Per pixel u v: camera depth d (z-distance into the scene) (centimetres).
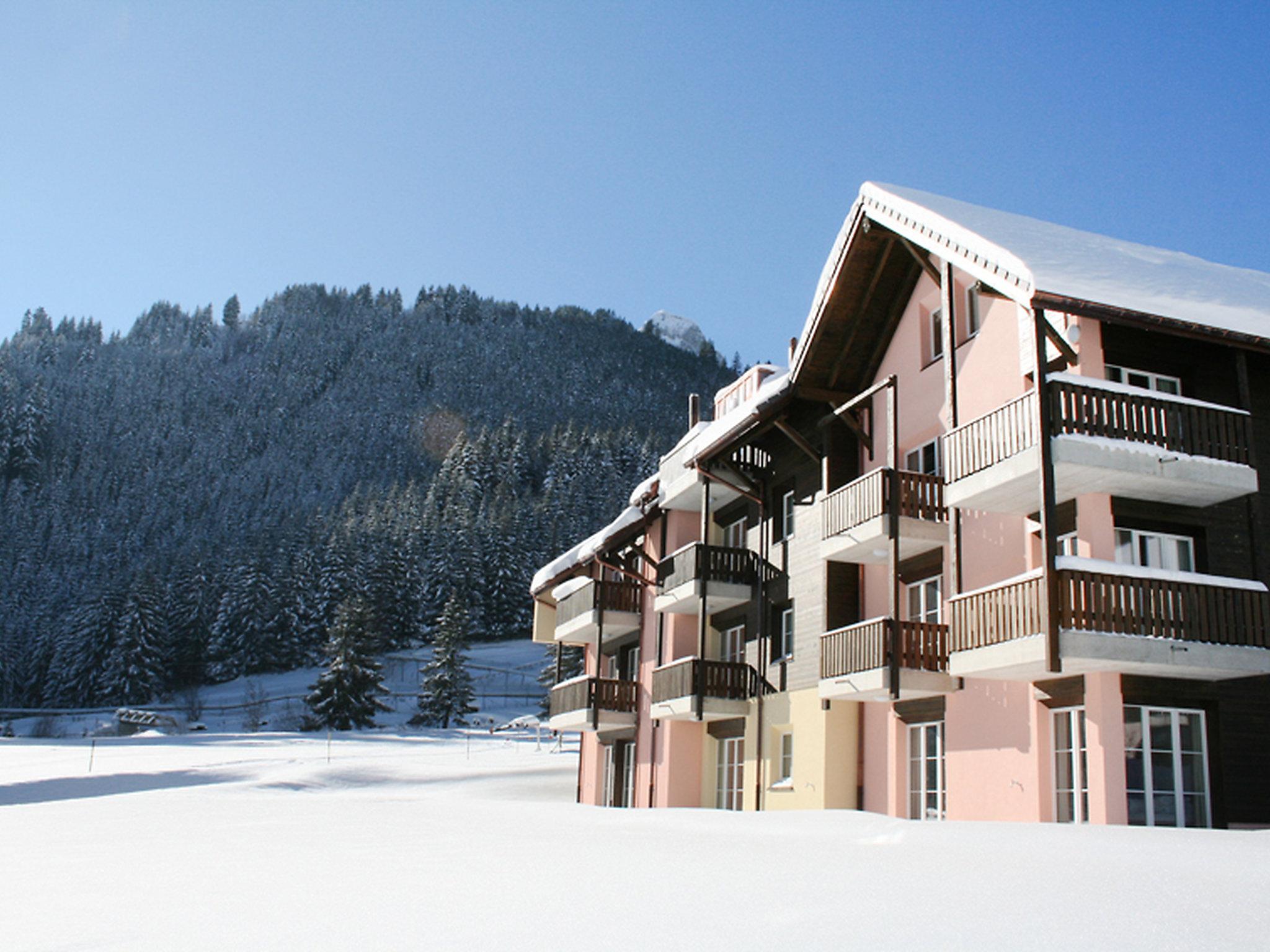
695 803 2500
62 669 10131
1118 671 1367
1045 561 1331
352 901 702
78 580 14588
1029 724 1496
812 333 1969
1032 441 1391
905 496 1756
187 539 16688
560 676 3553
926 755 1759
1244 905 628
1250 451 1455
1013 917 600
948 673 1662
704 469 2356
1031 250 1500
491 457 17700
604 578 3259
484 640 11806
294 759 4894
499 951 536
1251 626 1386
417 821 1480
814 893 688
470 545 12125
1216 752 1381
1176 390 1517
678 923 598
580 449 17450
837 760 1930
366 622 8125
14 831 1495
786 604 2228
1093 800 1360
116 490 18875
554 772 3991
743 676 2297
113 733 7369
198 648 10488
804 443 2080
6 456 18312
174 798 2625
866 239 1844
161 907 697
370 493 17825
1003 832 1051
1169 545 1480
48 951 562
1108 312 1342
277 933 595
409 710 8619
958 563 1680
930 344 1886
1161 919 591
